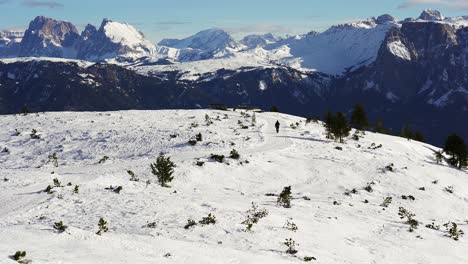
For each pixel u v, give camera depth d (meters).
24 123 76.19
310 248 23.22
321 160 52.66
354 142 68.06
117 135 64.38
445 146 65.88
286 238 24.22
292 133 69.44
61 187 31.62
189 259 17.70
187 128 68.38
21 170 45.09
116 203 27.94
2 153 57.56
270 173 46.50
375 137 78.12
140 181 39.16
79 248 17.33
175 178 40.88
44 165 50.12
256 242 22.66
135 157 52.12
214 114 87.75
